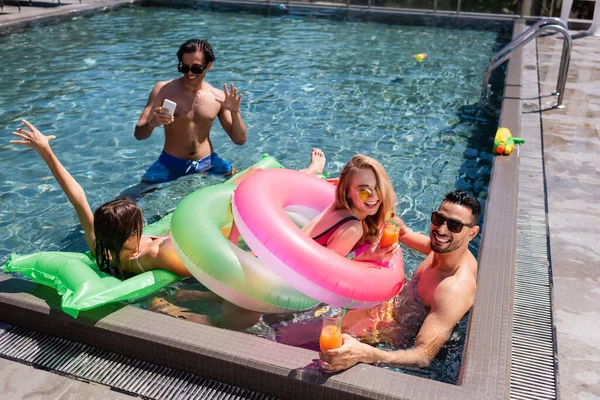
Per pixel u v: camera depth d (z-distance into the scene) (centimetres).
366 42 1035
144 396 265
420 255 398
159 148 575
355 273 304
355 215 325
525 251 379
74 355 293
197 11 1300
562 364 278
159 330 285
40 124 628
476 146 591
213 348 272
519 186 473
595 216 426
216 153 552
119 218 336
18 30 1072
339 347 251
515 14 1204
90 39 1023
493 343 276
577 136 586
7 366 284
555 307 322
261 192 334
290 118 659
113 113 664
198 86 505
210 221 340
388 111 687
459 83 803
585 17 1184
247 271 316
